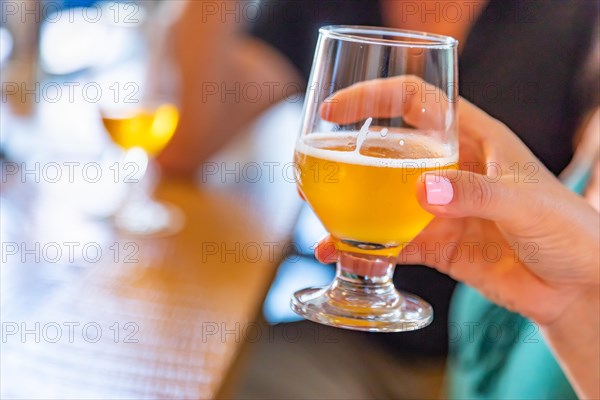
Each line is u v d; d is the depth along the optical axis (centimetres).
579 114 114
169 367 64
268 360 121
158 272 77
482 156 64
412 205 56
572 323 65
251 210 94
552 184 60
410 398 117
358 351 125
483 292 67
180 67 127
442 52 57
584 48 117
